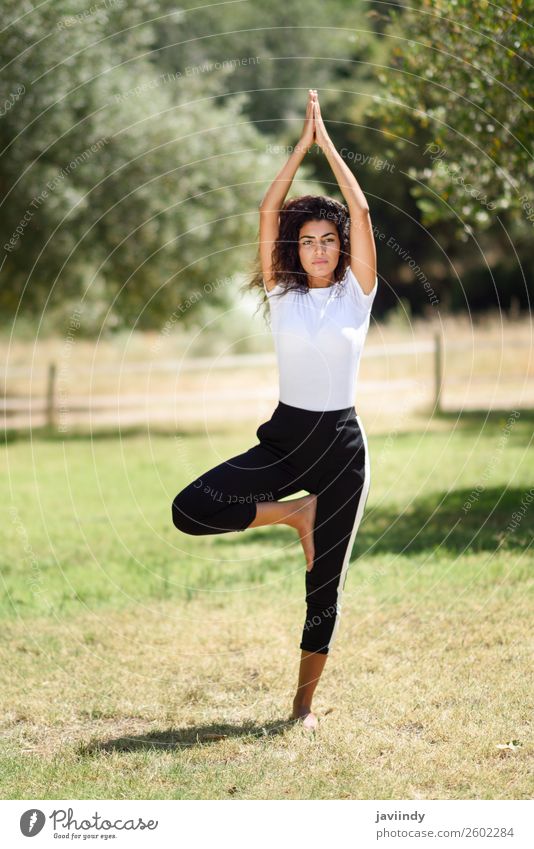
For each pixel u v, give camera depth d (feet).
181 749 10.92
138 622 15.81
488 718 11.31
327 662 13.48
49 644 14.67
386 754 10.59
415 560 18.84
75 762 10.66
